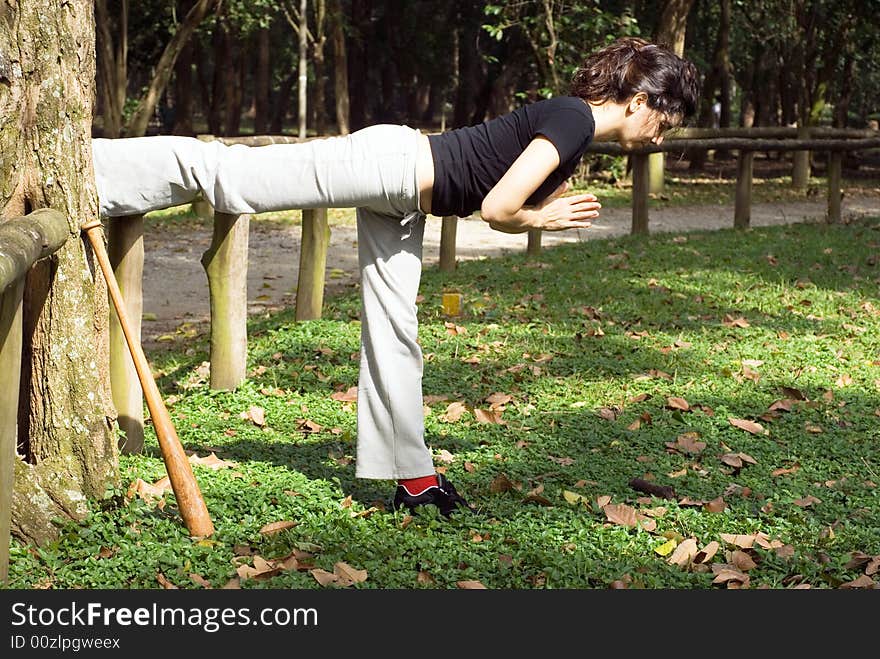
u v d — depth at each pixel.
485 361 6.28
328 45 30.75
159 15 22.98
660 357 6.41
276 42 30.61
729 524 3.86
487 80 26.03
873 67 29.61
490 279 8.89
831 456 4.73
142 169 3.58
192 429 4.89
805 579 3.45
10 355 2.88
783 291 8.47
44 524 3.40
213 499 3.84
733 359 6.42
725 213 16.58
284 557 3.40
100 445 3.55
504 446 4.77
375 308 3.73
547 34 17.59
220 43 27.94
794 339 6.96
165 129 34.12
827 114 36.50
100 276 3.62
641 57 3.63
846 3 21.83
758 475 4.48
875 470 4.55
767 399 5.60
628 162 19.72
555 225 3.48
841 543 3.70
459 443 4.80
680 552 3.58
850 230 12.07
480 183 3.50
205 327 8.02
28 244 2.84
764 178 23.84
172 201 3.66
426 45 29.86
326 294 9.02
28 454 3.49
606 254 10.21
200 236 13.06
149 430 4.88
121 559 3.28
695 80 3.71
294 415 5.19
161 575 3.22
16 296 2.85
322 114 25.08
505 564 3.43
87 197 3.47
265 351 6.42
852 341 6.95
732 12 25.16
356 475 3.85
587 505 4.01
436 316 7.46
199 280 10.24
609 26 17.33
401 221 3.64
